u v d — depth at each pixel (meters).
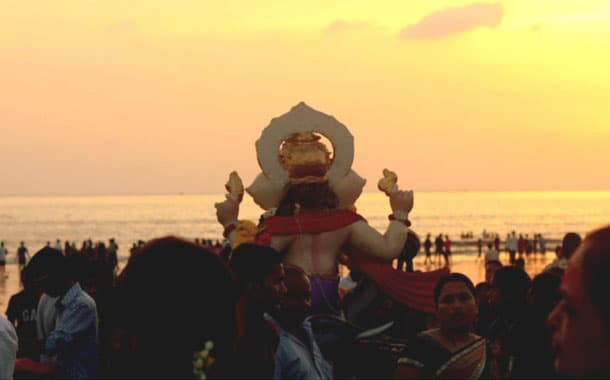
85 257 10.16
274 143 9.44
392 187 9.62
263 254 5.67
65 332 8.77
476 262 80.56
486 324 9.98
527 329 7.38
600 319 2.39
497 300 7.80
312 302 8.87
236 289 3.31
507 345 7.47
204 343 3.18
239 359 4.07
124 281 3.21
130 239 152.75
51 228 191.12
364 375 7.73
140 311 3.16
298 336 6.16
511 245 72.94
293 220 9.17
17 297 9.90
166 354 3.15
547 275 7.50
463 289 6.42
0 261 76.44
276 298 5.62
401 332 9.06
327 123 9.52
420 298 9.17
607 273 2.39
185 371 3.15
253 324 5.32
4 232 176.38
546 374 7.29
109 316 3.39
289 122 9.48
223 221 9.47
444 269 9.37
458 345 6.45
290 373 5.93
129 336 3.22
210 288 3.19
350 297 9.28
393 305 9.17
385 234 9.37
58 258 8.80
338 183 9.41
